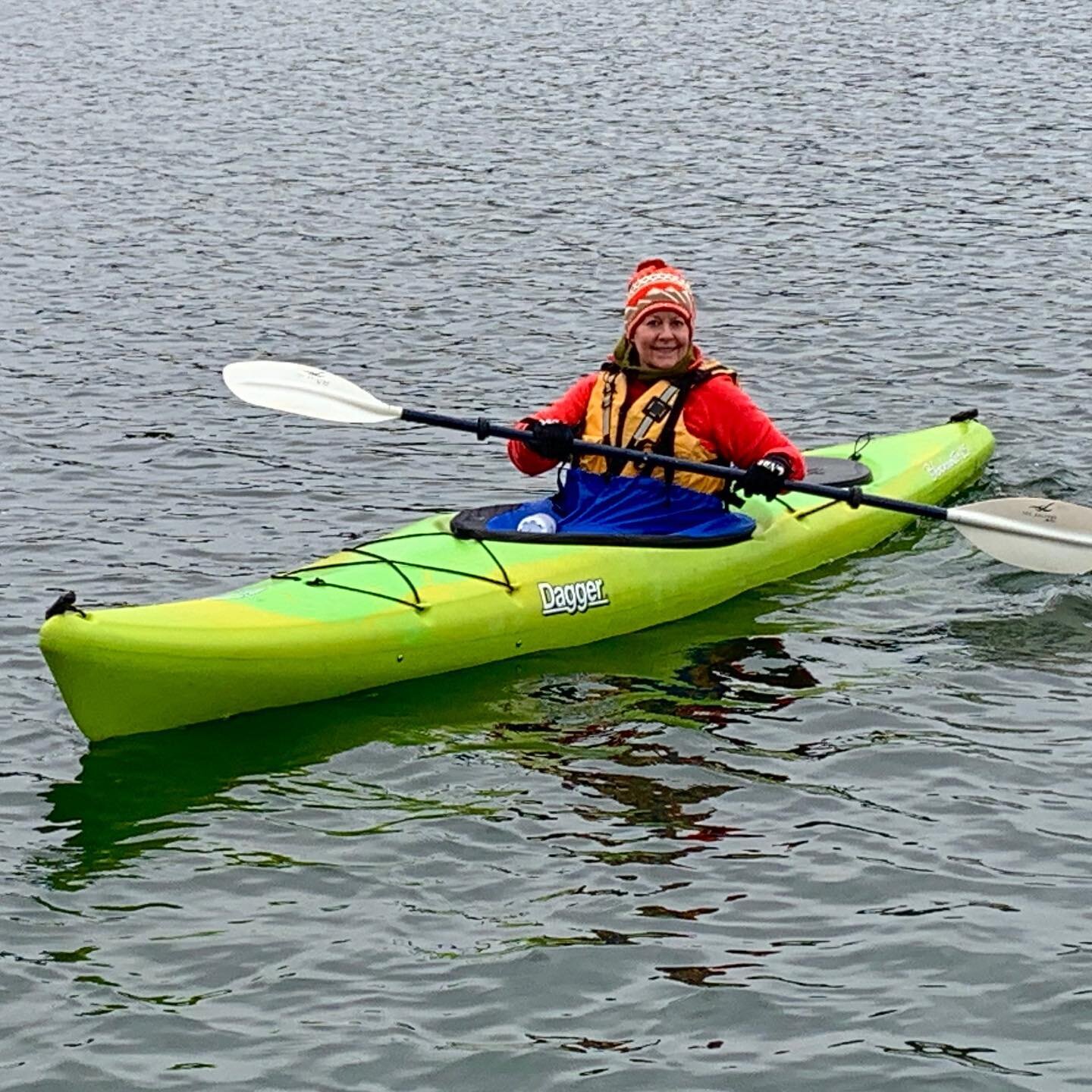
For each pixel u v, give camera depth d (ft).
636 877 16.34
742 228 38.22
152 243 37.60
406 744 18.44
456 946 15.56
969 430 25.62
